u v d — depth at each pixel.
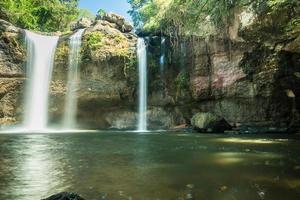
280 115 25.55
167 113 28.92
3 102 26.78
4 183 6.71
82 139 17.45
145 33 31.03
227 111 26.44
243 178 7.03
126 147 13.31
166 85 28.78
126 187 6.29
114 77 28.16
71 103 28.86
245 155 10.69
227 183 6.58
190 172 7.73
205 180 6.86
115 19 30.75
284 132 23.56
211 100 27.16
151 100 29.03
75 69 28.36
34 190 6.15
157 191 5.98
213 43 25.64
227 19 18.11
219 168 8.27
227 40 24.55
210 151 11.85
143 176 7.29
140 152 11.62
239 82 25.20
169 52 28.58
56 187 6.35
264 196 5.62
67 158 10.11
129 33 30.44
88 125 29.67
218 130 23.77
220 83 25.94
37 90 27.98
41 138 18.14
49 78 28.36
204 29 23.53
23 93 27.50
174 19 24.64
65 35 29.27
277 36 15.94
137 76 28.52
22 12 34.72
